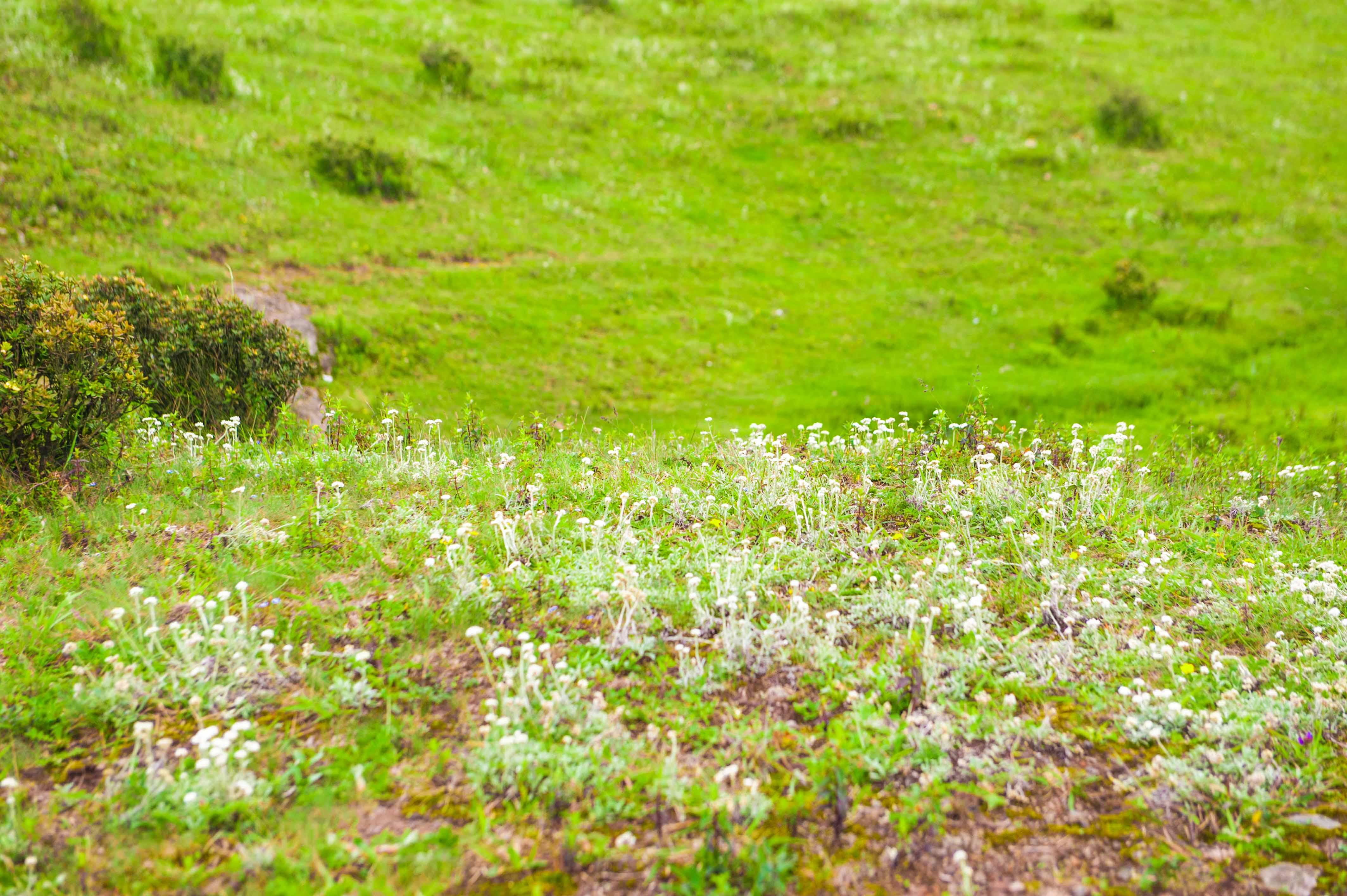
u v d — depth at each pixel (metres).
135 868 2.84
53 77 20.95
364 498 6.20
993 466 6.86
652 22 36.69
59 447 6.64
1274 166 28.59
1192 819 3.10
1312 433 16.22
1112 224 25.59
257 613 4.44
